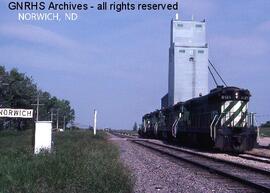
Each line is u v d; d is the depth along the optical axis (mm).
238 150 35125
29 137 47594
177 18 99438
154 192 14812
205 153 35188
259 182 17469
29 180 12727
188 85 97938
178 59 98500
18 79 80062
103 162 17141
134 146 46344
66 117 145125
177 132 51156
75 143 34844
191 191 15133
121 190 12852
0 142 36938
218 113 35938
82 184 12438
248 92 35844
